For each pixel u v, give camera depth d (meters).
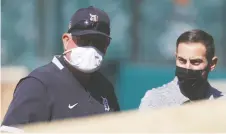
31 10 54.47
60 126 5.52
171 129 5.18
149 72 32.28
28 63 44.72
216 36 53.81
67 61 11.05
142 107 12.47
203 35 12.16
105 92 11.62
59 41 46.84
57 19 47.56
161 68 33.84
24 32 55.03
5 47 53.91
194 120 5.34
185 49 12.14
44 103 10.38
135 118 5.56
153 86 31.97
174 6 57.66
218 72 34.41
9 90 22.03
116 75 32.69
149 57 50.06
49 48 46.28
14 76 22.98
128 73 32.66
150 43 53.50
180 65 12.27
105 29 11.41
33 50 51.56
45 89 10.47
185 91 12.25
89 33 11.05
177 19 57.50
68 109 10.67
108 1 56.06
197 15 57.19
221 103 5.98
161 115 5.58
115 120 5.54
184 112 5.63
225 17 54.72
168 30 57.03
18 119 10.02
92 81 11.45
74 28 11.29
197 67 12.15
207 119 5.34
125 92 32.53
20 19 55.53
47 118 10.41
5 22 55.28
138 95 32.50
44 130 5.44
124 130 5.19
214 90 12.63
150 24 56.56
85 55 11.02
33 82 10.44
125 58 47.94
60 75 10.77
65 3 48.09
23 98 10.22
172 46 52.34
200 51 12.09
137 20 50.28
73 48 11.15
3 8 55.72
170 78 32.47
